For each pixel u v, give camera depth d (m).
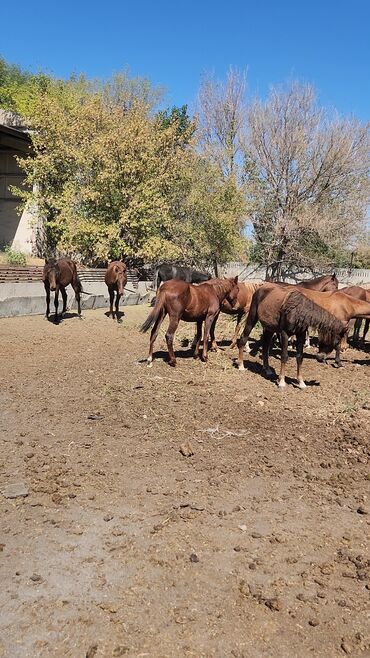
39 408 6.98
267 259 28.89
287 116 28.39
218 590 3.46
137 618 3.18
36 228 27.61
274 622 3.20
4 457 5.37
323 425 6.87
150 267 27.27
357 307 10.45
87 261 25.22
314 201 28.64
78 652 2.91
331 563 3.82
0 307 14.44
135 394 7.81
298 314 8.33
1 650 2.90
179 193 27.50
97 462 5.35
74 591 3.39
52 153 24.77
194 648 2.97
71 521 4.21
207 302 9.97
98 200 23.77
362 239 28.25
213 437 6.23
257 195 28.92
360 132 27.73
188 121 37.38
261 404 7.63
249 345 12.27
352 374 10.04
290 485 5.07
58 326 13.94
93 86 46.00
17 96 42.97
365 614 3.30
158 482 4.98
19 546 3.85
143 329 9.55
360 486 5.11
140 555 3.80
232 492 4.86
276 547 3.99
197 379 8.93
